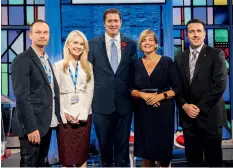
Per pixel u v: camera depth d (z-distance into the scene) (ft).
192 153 10.02
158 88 10.15
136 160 13.17
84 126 10.36
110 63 10.57
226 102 14.67
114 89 10.47
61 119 10.12
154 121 10.10
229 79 14.67
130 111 10.68
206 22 14.82
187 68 10.07
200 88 9.79
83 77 10.20
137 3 13.60
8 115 11.98
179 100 10.12
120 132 10.66
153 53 10.43
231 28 14.71
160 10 13.71
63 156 10.28
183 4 14.74
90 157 13.42
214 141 9.84
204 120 9.77
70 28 13.55
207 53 9.95
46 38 9.41
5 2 14.26
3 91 14.29
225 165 13.05
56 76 10.07
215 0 14.79
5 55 14.33
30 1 14.30
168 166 10.44
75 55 10.18
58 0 13.42
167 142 10.15
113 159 11.37
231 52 14.66
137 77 10.29
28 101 8.96
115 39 10.68
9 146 13.16
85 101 10.24
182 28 14.69
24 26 14.33
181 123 10.18
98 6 13.56
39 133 9.16
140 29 13.70
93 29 13.61
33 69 9.14
